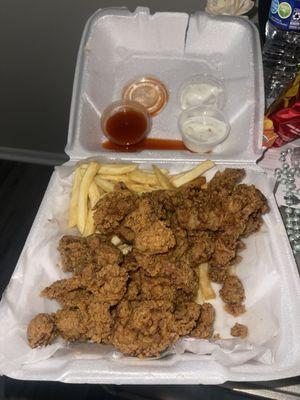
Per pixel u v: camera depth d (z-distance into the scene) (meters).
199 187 0.31
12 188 0.52
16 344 0.27
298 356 0.26
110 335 0.27
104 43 0.41
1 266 0.45
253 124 0.35
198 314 0.27
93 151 0.35
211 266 0.30
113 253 0.27
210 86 0.40
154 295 0.27
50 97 0.50
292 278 0.29
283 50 0.39
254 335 0.29
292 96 0.34
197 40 0.42
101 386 0.34
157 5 0.45
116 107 0.39
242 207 0.29
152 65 0.42
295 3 0.33
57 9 0.44
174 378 0.25
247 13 0.42
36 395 0.37
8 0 0.43
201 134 0.37
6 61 0.47
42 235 0.31
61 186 0.33
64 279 0.29
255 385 0.26
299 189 0.33
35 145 0.55
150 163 0.34
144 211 0.28
